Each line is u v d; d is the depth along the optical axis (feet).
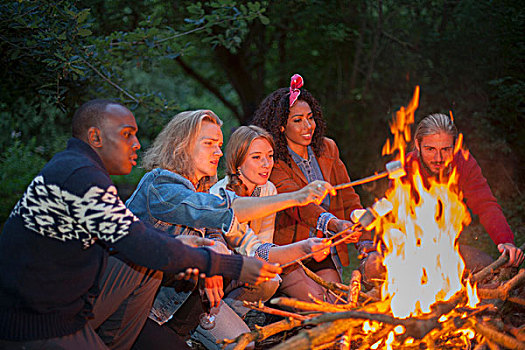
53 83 16.96
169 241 7.22
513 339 7.88
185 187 9.04
